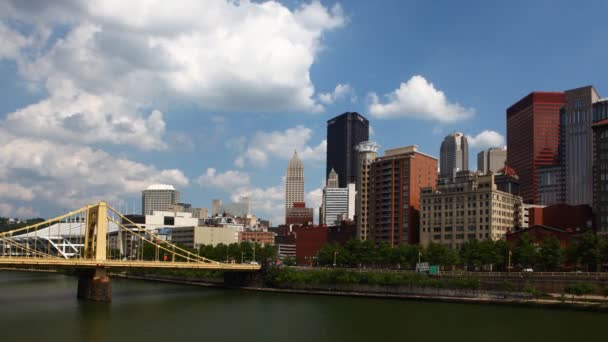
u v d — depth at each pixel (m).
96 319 137.12
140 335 118.38
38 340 111.62
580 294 151.88
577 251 191.00
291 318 142.00
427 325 130.25
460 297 174.25
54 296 187.12
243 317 143.50
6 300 174.12
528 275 168.25
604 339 112.12
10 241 175.38
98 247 176.12
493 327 126.00
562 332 119.06
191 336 118.31
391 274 191.75
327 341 114.56
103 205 179.88
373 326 130.12
